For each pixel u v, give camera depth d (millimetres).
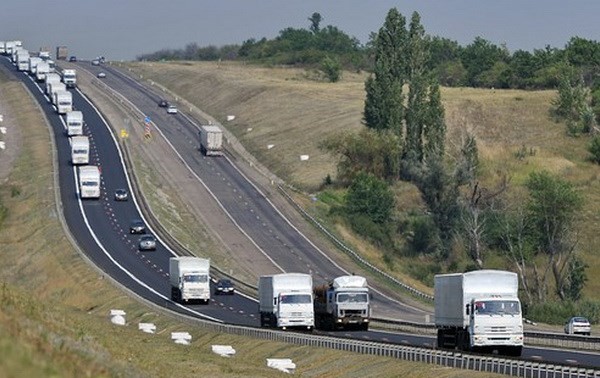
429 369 134375
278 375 127312
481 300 146375
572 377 114438
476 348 146625
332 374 147125
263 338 185875
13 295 112625
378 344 151125
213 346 164875
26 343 62562
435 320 160250
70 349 77562
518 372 120875
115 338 133750
